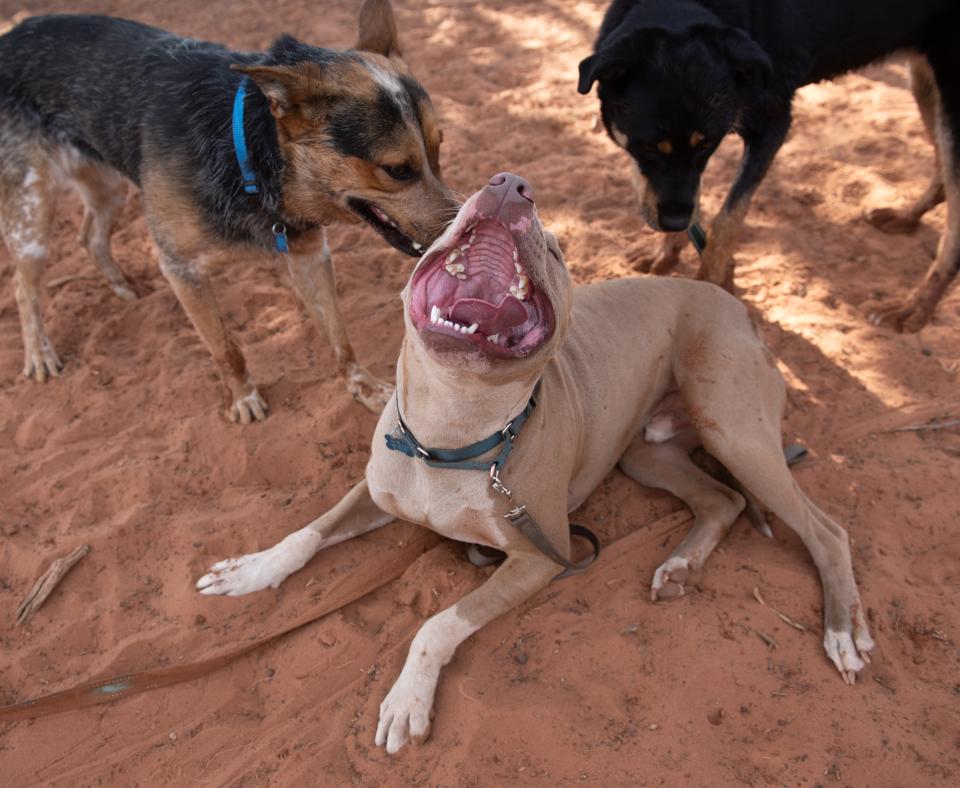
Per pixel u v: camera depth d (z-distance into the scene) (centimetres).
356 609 97
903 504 107
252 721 88
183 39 121
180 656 94
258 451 115
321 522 101
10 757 86
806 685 88
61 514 110
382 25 111
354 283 147
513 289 75
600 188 168
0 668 94
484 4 251
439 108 197
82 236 139
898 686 89
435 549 102
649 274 147
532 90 203
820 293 142
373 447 95
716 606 95
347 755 84
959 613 96
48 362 129
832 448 116
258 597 98
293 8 247
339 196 104
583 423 97
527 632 93
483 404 81
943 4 137
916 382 125
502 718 84
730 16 128
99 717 89
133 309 142
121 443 118
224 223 110
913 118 186
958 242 130
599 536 105
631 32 123
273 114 100
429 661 87
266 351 134
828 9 133
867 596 97
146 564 104
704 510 104
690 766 81
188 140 108
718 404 101
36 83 122
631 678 88
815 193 165
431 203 102
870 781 81
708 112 121
